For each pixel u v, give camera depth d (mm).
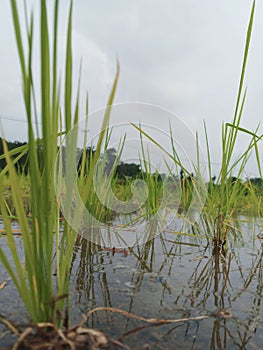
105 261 1725
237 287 1349
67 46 800
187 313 1070
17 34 694
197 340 895
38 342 737
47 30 708
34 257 797
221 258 1850
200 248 2105
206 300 1194
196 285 1367
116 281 1396
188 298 1212
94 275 1477
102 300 1173
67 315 875
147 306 1127
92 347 755
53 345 729
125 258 1799
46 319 803
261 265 1705
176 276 1492
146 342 870
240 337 922
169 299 1197
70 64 812
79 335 785
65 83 817
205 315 1055
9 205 3289
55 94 798
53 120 814
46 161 785
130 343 857
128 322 990
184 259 1812
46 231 814
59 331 752
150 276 1479
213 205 2225
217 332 946
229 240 2443
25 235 787
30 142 758
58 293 891
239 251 2053
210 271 1584
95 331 808
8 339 830
